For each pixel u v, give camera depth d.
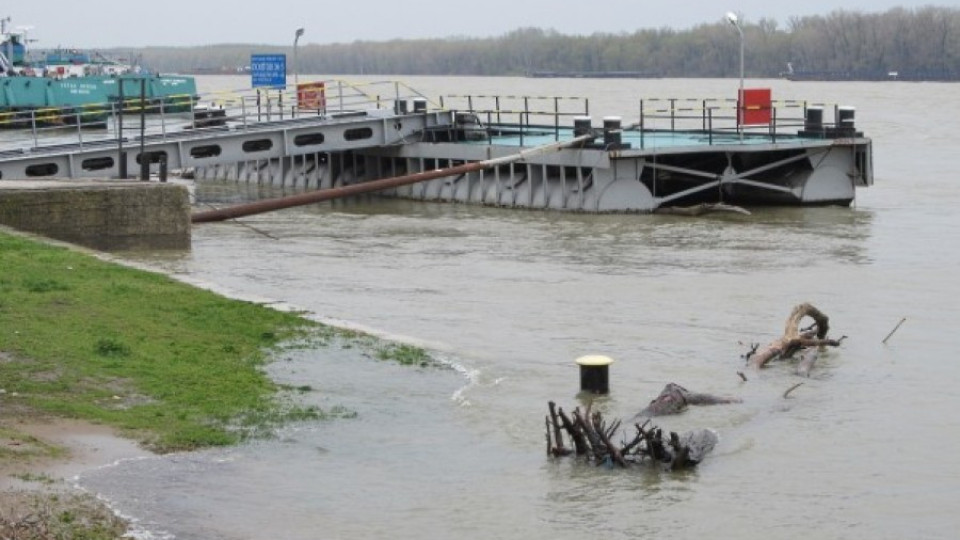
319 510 28.62
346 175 102.75
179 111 148.12
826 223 80.31
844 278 60.84
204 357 39.22
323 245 72.69
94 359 37.03
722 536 28.22
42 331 38.81
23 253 51.03
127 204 64.25
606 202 84.31
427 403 37.09
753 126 88.62
